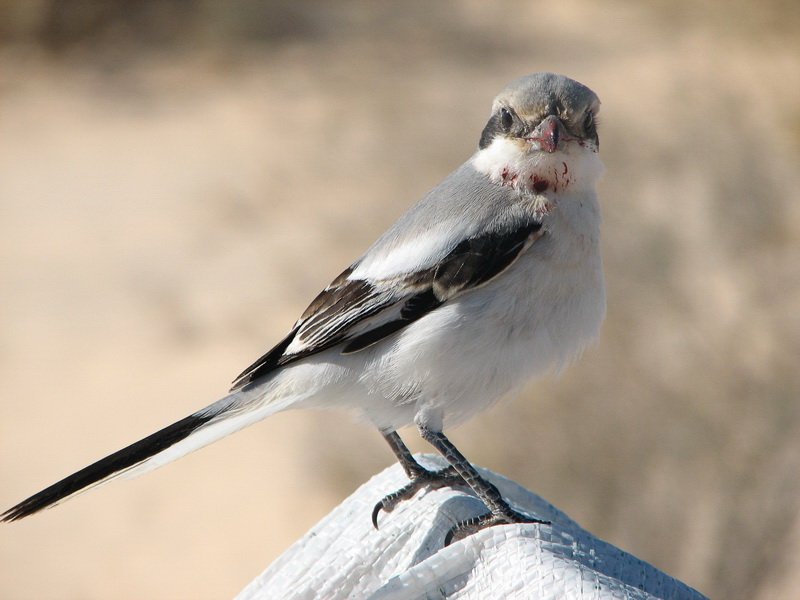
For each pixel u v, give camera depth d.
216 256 19.27
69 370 15.94
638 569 4.18
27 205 21.55
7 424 14.62
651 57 27.23
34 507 5.30
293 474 13.08
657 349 11.35
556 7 34.22
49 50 30.00
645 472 10.48
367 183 19.86
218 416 5.85
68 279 18.67
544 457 10.61
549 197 5.70
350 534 4.75
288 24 32.12
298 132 24.36
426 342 5.57
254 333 16.67
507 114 6.01
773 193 14.33
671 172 14.58
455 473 5.54
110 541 12.27
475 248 5.60
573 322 5.70
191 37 30.97
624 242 12.57
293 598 4.51
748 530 10.05
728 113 17.14
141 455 5.60
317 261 18.39
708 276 12.93
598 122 6.14
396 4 34.69
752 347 11.51
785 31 22.20
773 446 10.41
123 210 21.33
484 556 4.07
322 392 5.83
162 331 16.94
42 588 11.43
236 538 12.09
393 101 25.06
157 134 25.05
